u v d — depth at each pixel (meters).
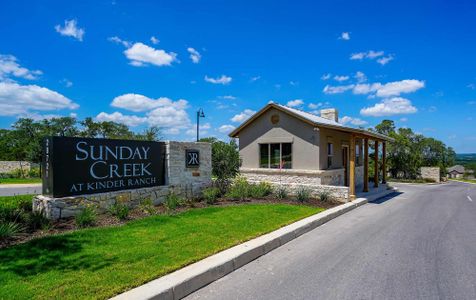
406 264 5.22
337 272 4.84
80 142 7.93
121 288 3.71
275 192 12.59
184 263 4.59
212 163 12.80
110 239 5.75
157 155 10.12
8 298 3.38
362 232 7.60
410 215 10.17
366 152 16.55
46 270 4.21
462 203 13.65
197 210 8.91
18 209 6.79
